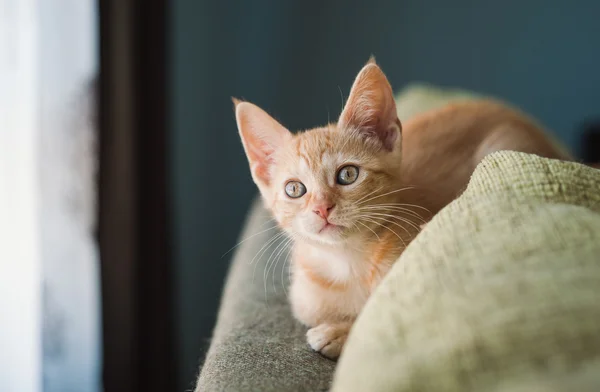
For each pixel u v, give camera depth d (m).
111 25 0.66
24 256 0.60
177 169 0.93
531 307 0.31
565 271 0.32
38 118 0.61
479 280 0.33
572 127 0.99
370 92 0.50
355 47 0.97
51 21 0.62
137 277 0.71
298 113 0.98
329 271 0.50
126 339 0.70
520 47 0.98
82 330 0.66
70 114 0.63
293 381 0.41
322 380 0.41
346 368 0.34
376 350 0.33
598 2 0.95
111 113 0.67
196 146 0.93
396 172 0.50
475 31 0.98
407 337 0.33
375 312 0.35
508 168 0.38
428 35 0.98
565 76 0.98
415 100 0.73
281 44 0.95
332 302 0.49
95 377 0.68
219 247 0.95
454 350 0.31
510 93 0.99
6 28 0.58
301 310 0.50
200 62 0.92
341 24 0.96
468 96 0.75
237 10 0.93
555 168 0.38
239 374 0.42
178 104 0.92
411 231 0.49
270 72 0.96
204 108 0.93
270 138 0.52
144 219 0.73
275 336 0.47
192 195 0.94
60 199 0.63
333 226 0.48
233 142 0.94
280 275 0.57
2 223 0.59
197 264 0.95
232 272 0.60
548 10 0.96
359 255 0.49
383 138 0.50
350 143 0.50
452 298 0.33
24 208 0.60
